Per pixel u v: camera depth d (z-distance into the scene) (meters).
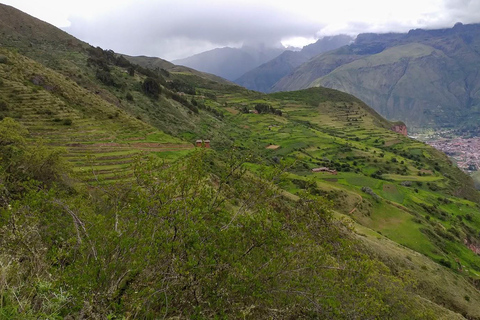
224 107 191.00
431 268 44.62
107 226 8.44
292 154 118.56
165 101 117.56
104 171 33.69
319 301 9.77
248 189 10.41
